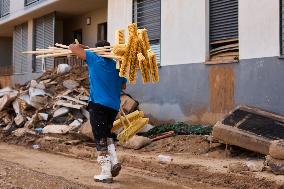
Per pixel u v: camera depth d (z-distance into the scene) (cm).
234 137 806
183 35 1181
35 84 1424
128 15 1396
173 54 1209
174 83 1202
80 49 605
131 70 590
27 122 1309
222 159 813
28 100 1381
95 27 1908
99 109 599
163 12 1249
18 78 2284
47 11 1962
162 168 756
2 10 2331
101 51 606
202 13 1128
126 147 974
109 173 618
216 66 1077
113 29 1458
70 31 2089
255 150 786
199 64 1127
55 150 1031
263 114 878
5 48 2747
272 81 948
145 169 775
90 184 604
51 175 660
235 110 904
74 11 1941
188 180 685
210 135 914
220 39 1105
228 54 1084
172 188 611
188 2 1169
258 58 977
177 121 1184
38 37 2125
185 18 1177
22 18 2153
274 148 668
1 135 1288
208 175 687
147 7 1346
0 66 2714
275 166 660
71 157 927
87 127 1063
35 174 657
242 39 1014
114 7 1456
